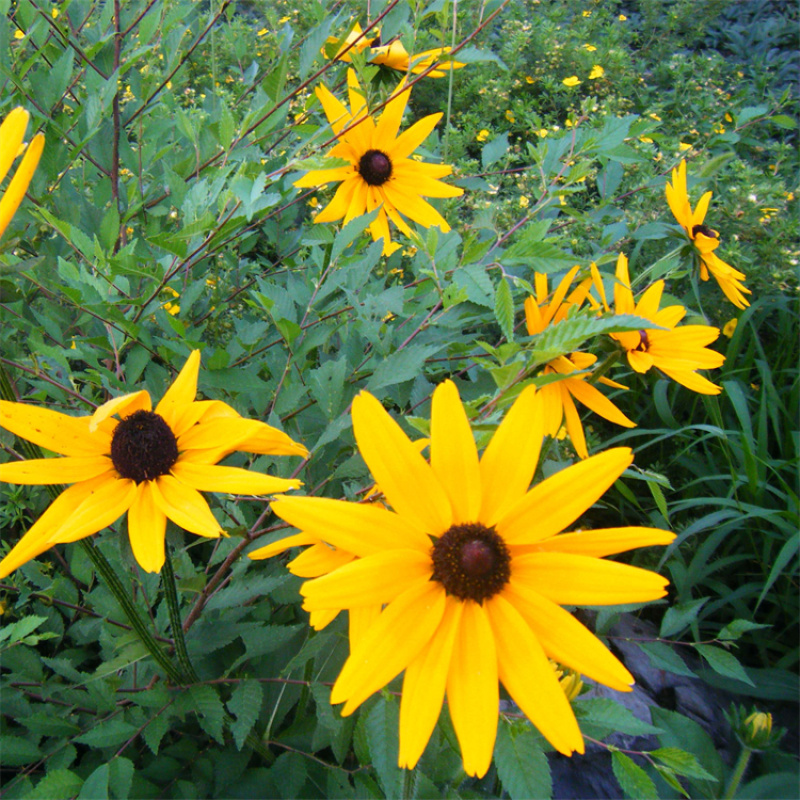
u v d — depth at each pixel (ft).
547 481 0.79
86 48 1.67
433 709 0.73
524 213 2.19
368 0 1.51
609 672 0.73
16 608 1.35
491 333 1.87
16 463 0.84
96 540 0.93
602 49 3.91
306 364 1.35
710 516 1.76
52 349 1.18
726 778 1.39
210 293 1.81
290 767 1.18
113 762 1.03
